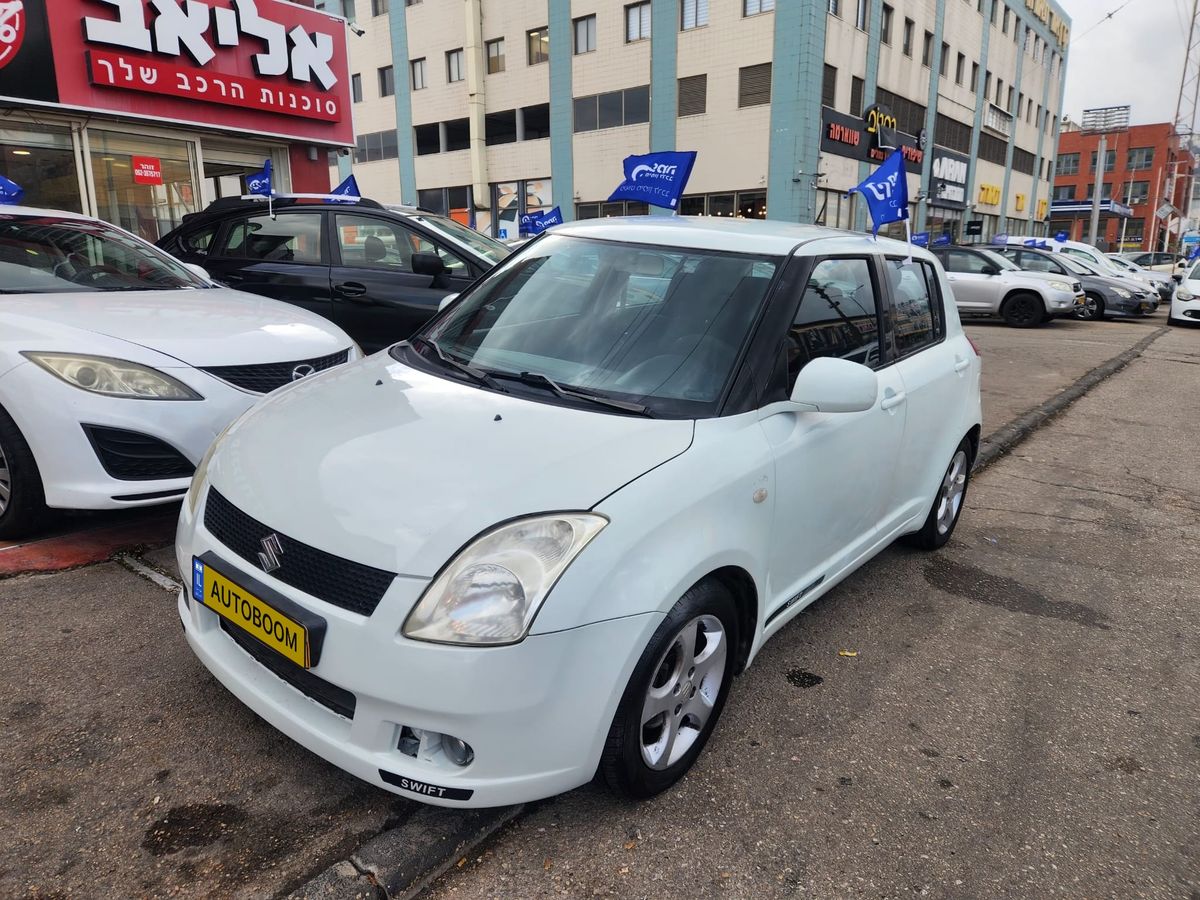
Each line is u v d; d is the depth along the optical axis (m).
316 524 2.01
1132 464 6.42
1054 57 45.69
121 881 1.92
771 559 2.59
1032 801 2.43
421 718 1.87
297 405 2.59
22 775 2.25
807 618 3.57
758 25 24.80
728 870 2.09
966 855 2.19
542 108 30.75
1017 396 8.87
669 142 27.52
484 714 1.85
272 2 10.07
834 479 2.88
